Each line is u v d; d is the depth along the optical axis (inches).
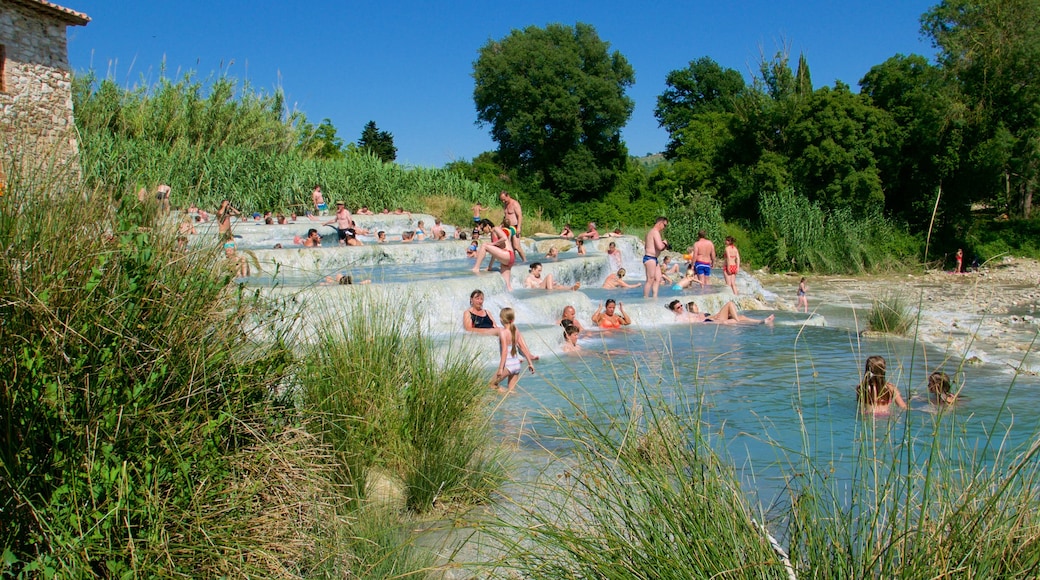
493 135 2271.2
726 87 2583.7
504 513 171.8
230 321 148.0
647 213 1936.5
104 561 117.1
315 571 135.3
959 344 478.0
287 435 152.8
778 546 110.9
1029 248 1348.4
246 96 1211.2
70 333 122.6
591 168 2127.2
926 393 255.6
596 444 133.5
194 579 120.9
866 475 129.6
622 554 113.0
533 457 211.6
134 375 129.2
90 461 118.7
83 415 122.3
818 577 107.0
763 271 1310.3
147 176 155.0
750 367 383.6
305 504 143.9
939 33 1357.0
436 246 812.0
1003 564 102.0
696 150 2015.3
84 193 135.6
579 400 287.4
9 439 112.9
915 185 1417.3
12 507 112.1
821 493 133.0
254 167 1088.8
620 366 381.1
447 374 217.5
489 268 631.8
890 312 546.6
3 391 114.5
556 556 121.3
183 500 127.1
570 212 2065.7
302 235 896.9
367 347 213.0
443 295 470.3
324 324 215.2
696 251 761.6
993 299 856.9
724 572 101.2
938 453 125.9
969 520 104.5
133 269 133.0
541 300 537.0
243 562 126.2
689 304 596.7
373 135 3225.9
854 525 118.0
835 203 1376.7
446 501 181.0
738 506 114.4
